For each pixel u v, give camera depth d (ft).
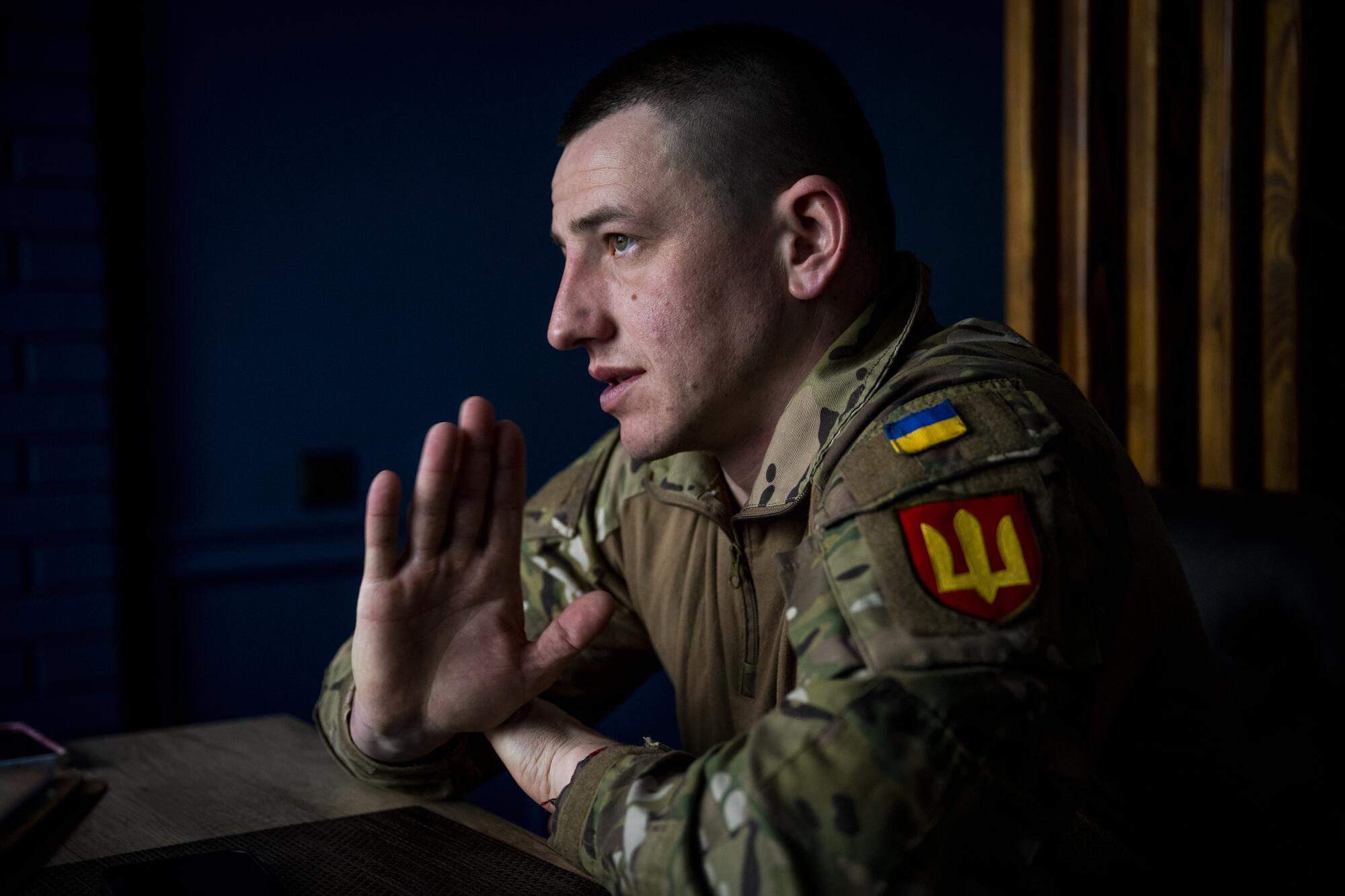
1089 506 2.15
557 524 3.43
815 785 1.76
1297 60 4.68
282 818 2.68
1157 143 4.95
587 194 2.67
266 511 6.68
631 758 2.27
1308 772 3.06
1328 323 4.84
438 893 2.20
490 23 7.01
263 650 6.72
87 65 6.05
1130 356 5.17
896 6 7.70
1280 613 3.22
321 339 6.74
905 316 2.82
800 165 2.68
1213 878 2.58
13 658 6.06
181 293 6.44
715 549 3.07
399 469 6.96
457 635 2.59
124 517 6.35
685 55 2.67
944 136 7.84
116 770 3.11
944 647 1.85
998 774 1.79
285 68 6.59
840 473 2.20
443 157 6.95
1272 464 4.83
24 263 5.97
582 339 2.76
